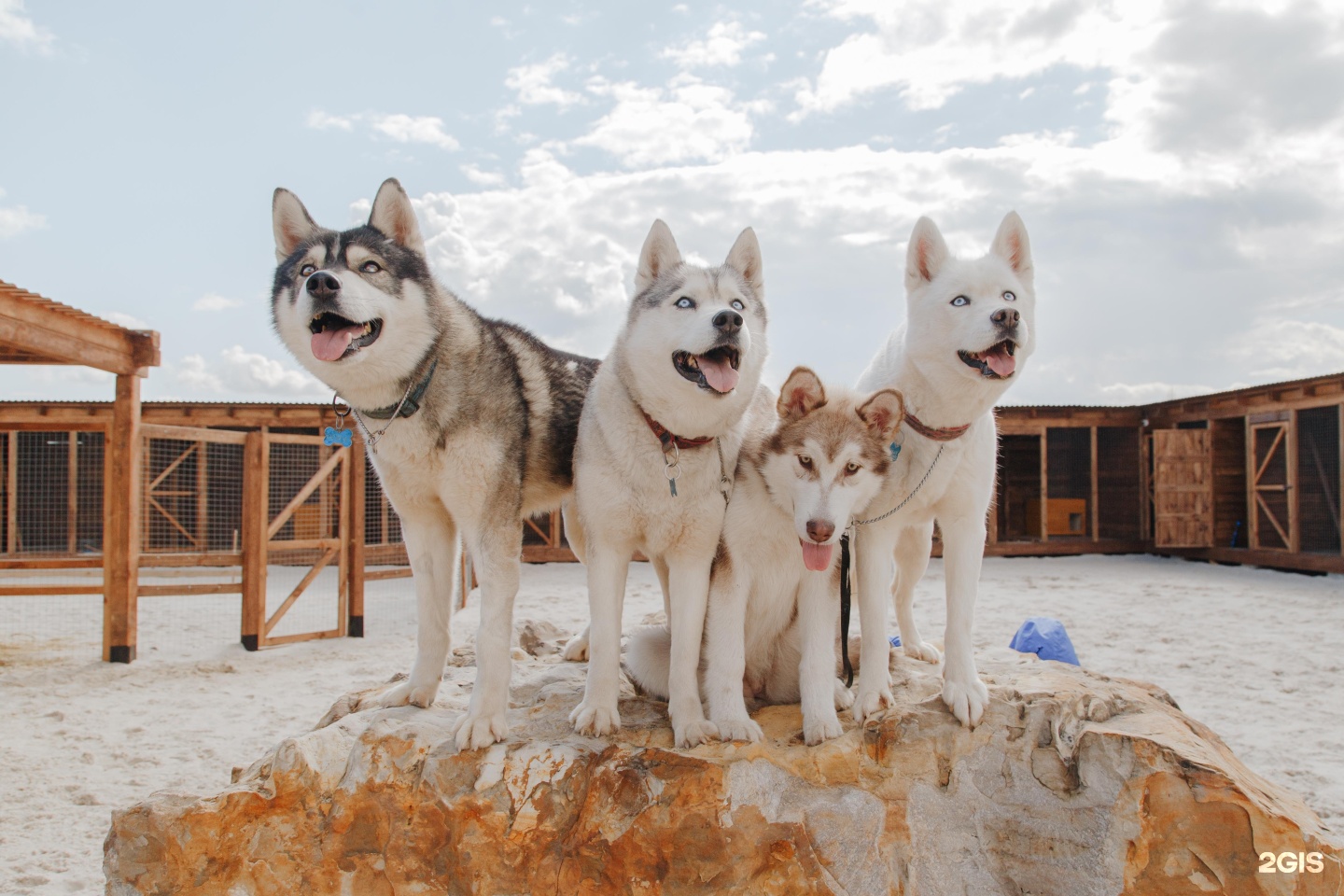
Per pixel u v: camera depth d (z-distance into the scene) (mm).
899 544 4559
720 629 3400
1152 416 20438
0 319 7938
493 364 3773
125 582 9586
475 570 3541
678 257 3869
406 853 3256
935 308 3582
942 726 3408
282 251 3918
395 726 3461
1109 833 3199
